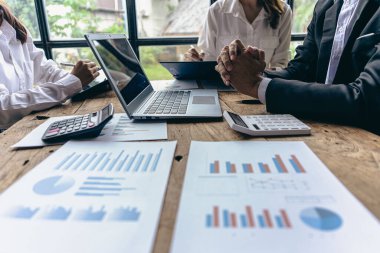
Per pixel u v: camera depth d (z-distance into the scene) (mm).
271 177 382
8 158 475
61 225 298
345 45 797
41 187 372
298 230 278
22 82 1101
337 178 380
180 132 575
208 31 1727
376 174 393
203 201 331
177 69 1104
